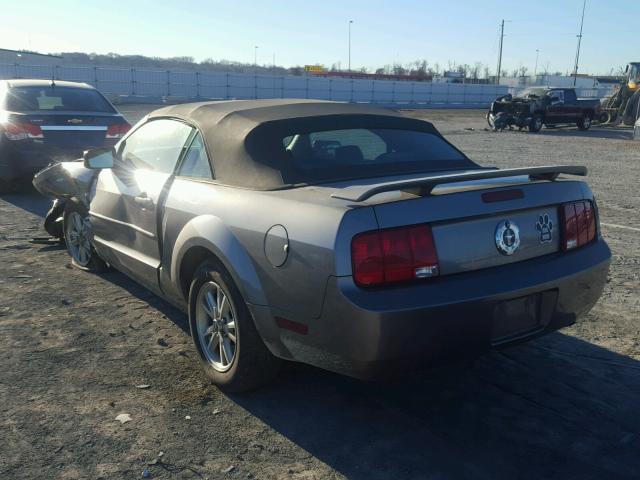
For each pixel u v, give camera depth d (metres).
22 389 3.60
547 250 3.30
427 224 2.88
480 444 3.09
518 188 3.19
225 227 3.36
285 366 3.76
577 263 3.34
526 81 88.94
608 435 3.16
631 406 3.44
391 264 2.80
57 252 6.52
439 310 2.81
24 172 9.02
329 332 2.88
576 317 3.44
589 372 3.83
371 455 3.00
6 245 6.75
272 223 3.10
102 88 49.03
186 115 4.16
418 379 3.76
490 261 3.06
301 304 2.96
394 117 4.27
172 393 3.59
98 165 4.56
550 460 2.96
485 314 2.94
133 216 4.38
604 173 12.96
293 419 3.32
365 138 3.90
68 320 4.66
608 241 6.97
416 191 2.89
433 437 3.16
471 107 60.50
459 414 3.38
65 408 3.40
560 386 3.66
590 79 83.50
